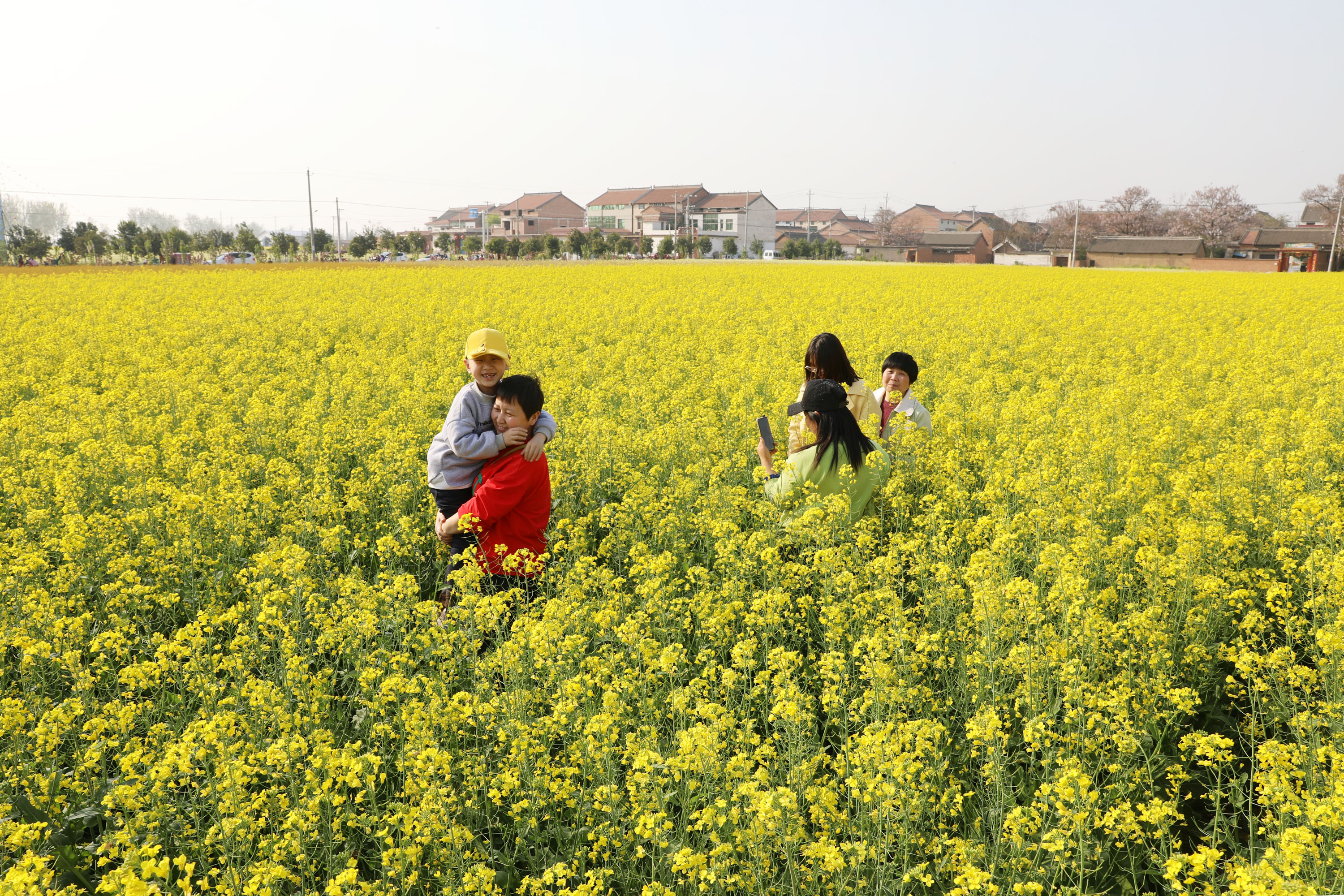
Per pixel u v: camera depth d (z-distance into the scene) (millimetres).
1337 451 7578
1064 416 9359
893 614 4535
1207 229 129500
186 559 5609
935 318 19188
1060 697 4105
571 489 7344
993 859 3303
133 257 80375
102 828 3748
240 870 3195
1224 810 3902
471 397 5629
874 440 7520
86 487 7234
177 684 4430
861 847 3143
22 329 16359
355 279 32531
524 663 4316
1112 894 3426
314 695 4113
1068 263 91250
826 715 4520
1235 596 4883
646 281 33500
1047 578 5238
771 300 24297
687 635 5129
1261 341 15039
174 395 10367
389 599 4875
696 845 3562
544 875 3156
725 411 9828
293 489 6781
